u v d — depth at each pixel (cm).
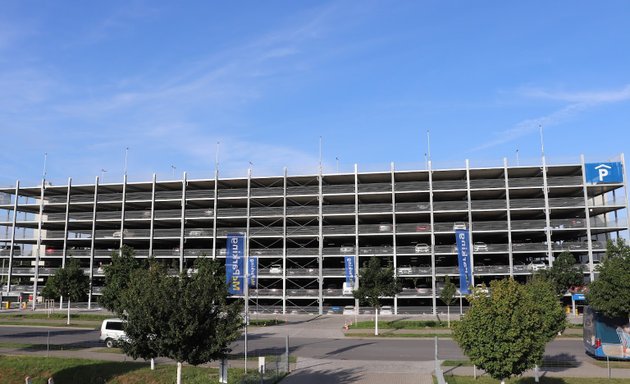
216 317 2128
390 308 6731
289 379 2577
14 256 8169
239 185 7838
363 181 7669
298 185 7819
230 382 2467
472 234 7206
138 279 2261
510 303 1931
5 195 8356
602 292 3031
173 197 7631
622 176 6819
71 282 5450
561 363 2964
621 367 2877
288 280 7456
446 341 4250
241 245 5588
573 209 7006
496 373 1947
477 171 7150
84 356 3316
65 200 7931
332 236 7238
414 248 6962
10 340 4231
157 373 2786
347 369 2873
